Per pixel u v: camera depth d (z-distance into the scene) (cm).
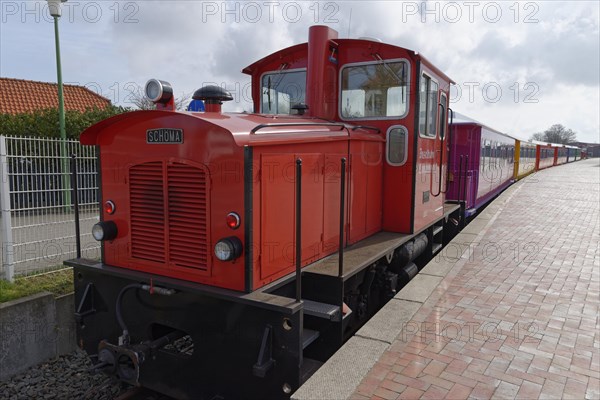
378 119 492
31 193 535
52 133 1048
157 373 332
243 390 296
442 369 324
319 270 350
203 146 301
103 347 330
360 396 289
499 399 287
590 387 301
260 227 301
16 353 435
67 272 539
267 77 510
